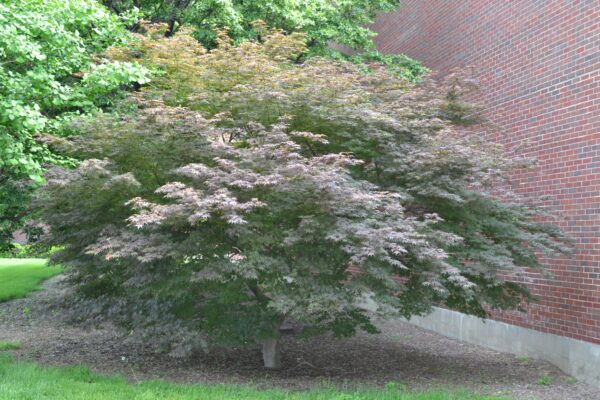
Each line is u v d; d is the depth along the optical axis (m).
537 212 9.61
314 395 7.40
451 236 7.71
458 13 14.48
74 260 8.71
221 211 6.93
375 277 7.61
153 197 8.05
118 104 9.76
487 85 13.09
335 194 7.18
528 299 9.82
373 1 17.09
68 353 10.49
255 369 9.88
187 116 7.62
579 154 10.09
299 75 8.83
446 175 8.49
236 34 15.23
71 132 9.32
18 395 6.62
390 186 8.76
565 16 10.52
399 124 8.61
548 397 8.47
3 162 8.33
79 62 10.10
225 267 7.50
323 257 7.90
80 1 9.91
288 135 8.30
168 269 7.98
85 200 8.09
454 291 9.12
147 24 10.85
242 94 8.48
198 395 7.14
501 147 9.80
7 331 12.43
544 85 11.09
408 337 13.81
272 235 7.61
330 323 9.14
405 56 15.80
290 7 15.45
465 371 10.16
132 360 10.13
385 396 7.46
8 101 8.11
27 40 8.55
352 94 8.97
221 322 8.80
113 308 9.66
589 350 9.64
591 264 9.73
